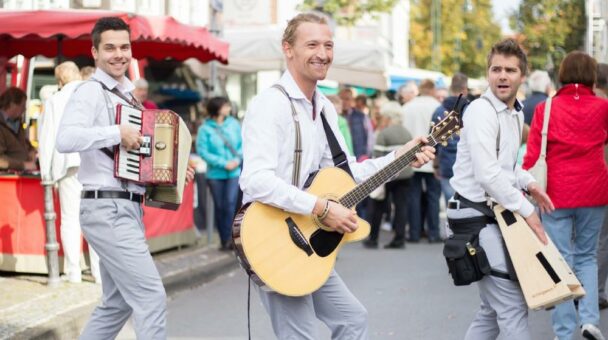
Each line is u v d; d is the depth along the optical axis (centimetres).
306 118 521
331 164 544
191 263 1162
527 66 577
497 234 575
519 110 589
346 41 1744
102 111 598
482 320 606
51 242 962
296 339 521
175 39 1161
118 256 587
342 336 540
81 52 1367
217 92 2031
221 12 1579
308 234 513
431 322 872
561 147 708
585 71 712
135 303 589
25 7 1532
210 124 1291
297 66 515
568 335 708
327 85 2031
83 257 1020
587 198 709
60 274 1023
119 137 580
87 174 596
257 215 507
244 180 505
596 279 731
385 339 805
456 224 584
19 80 1445
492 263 572
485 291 581
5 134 1072
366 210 1590
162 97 1947
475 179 574
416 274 1162
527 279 559
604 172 714
